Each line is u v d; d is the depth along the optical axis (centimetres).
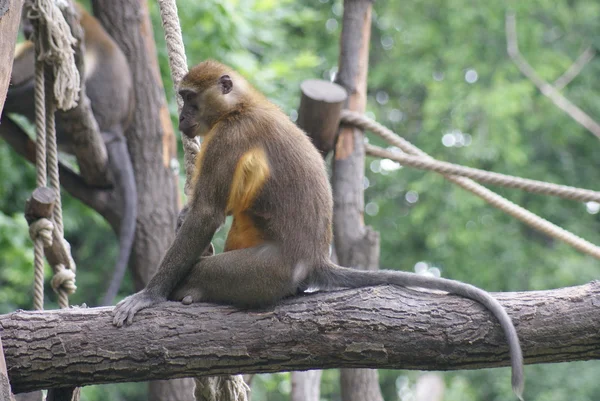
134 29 1404
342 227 1275
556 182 2995
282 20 2277
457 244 2892
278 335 734
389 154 1320
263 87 1830
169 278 774
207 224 780
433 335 725
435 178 2888
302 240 778
